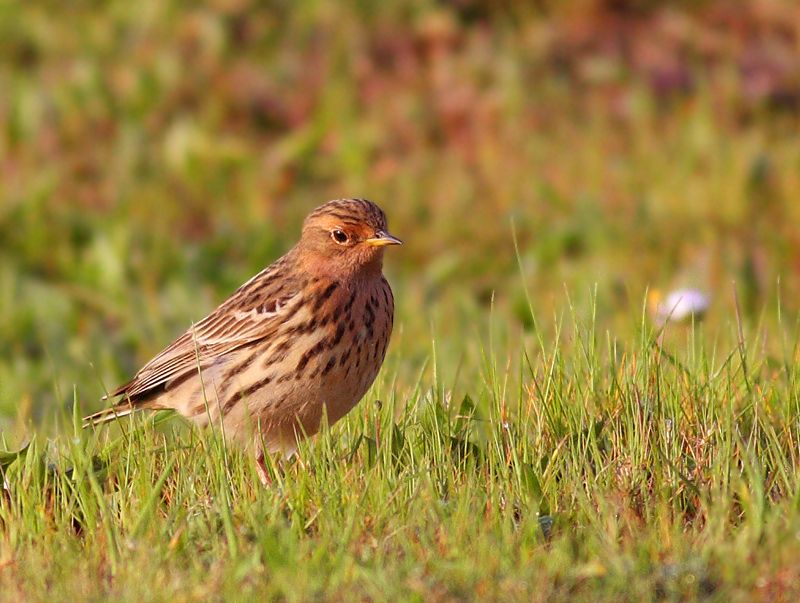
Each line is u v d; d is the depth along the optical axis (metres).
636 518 8.09
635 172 17.72
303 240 9.75
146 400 10.18
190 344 9.84
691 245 15.94
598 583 7.36
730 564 7.30
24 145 19.48
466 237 17.05
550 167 18.14
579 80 20.23
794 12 21.53
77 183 18.77
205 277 16.39
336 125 19.34
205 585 7.34
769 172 17.25
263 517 8.00
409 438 8.91
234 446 9.38
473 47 20.70
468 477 8.41
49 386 13.73
